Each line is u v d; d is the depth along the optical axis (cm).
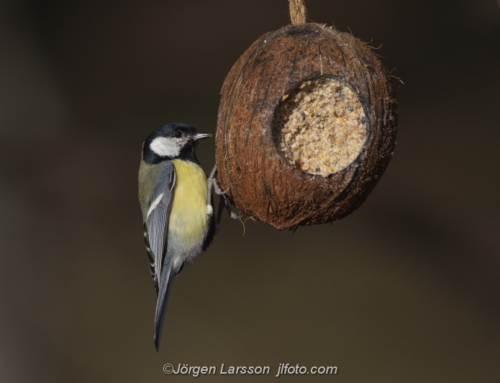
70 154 1410
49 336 1234
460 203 1429
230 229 1452
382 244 1419
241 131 587
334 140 595
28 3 1427
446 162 1471
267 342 1245
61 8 1457
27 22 1423
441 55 1517
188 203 745
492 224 1398
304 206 588
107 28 1477
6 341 1195
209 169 1459
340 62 582
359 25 1509
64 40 1459
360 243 1427
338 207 590
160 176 750
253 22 1499
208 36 1497
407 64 1513
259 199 594
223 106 614
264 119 577
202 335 1267
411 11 1524
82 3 1469
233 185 611
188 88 1499
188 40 1498
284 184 578
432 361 1203
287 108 593
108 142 1440
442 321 1277
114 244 1374
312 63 581
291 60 585
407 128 1499
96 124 1456
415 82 1512
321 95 592
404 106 1512
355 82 579
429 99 1511
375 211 1459
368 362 1205
